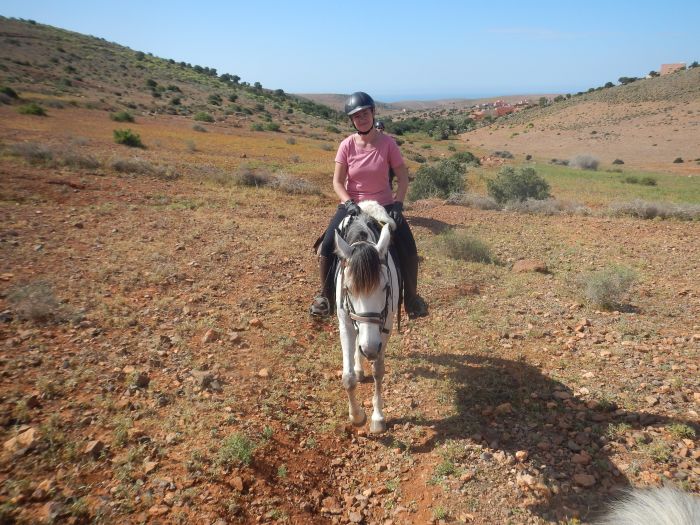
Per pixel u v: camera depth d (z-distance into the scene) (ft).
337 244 12.11
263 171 61.77
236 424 13.15
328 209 47.34
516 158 221.66
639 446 12.80
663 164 196.13
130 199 39.88
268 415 13.98
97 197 39.04
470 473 11.99
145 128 121.80
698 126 257.96
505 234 40.86
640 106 320.50
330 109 412.36
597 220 48.70
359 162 14.25
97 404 13.07
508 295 25.07
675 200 78.64
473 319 21.71
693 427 13.53
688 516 7.16
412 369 17.49
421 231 40.11
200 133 134.62
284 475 11.81
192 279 23.54
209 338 17.79
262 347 18.02
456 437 13.61
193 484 10.82
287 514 10.64
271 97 410.72
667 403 14.76
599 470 12.11
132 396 13.75
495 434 13.76
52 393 13.28
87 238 27.94
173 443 12.05
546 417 14.44
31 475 10.37
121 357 15.64
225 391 14.73
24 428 11.73
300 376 16.48
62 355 15.31
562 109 371.97
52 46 315.78
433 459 12.78
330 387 16.21
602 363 17.60
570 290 25.93
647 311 23.04
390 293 12.73
